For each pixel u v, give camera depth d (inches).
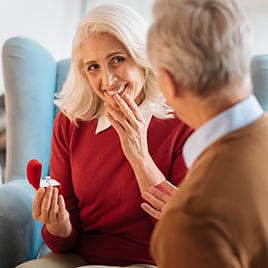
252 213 22.7
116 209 46.9
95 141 48.0
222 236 22.0
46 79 62.2
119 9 42.9
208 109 25.6
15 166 59.2
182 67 24.7
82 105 48.3
